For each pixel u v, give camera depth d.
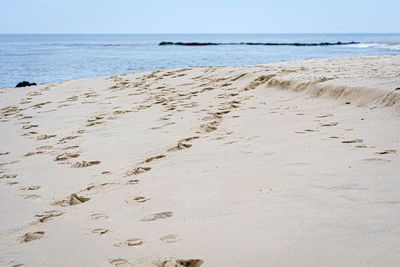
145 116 7.11
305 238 2.17
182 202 3.07
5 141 6.39
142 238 2.52
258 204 2.79
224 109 6.88
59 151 5.44
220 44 89.25
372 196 2.63
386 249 1.92
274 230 2.33
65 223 3.02
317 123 5.14
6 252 2.61
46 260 2.42
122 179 3.93
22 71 25.02
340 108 5.75
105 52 54.00
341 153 3.76
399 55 12.66
